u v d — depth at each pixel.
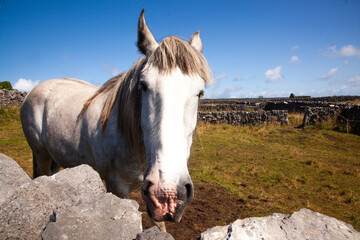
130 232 1.02
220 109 20.83
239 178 4.68
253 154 6.57
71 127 2.20
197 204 3.47
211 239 1.02
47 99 2.57
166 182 1.11
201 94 1.57
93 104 2.11
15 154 5.46
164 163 1.16
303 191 4.07
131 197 3.71
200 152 6.74
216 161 5.83
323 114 11.11
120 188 1.96
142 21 1.68
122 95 1.82
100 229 0.99
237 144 7.89
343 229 1.19
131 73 1.79
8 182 1.33
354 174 4.91
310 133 9.80
